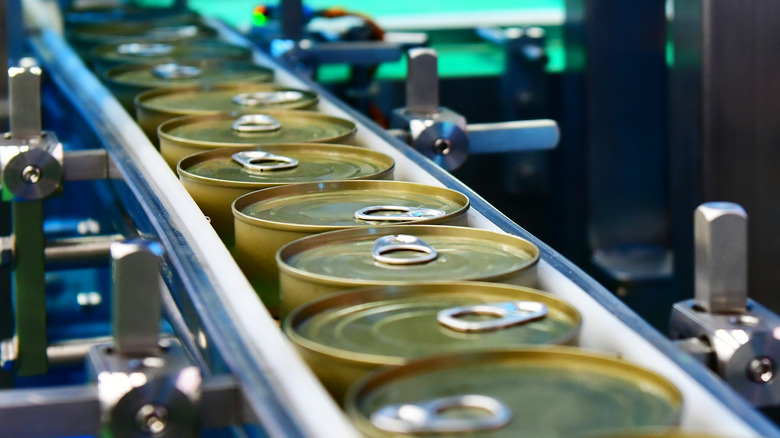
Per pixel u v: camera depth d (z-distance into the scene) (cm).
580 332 107
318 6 488
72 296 320
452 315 111
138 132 195
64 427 101
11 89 189
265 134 195
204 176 164
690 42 268
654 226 374
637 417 88
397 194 156
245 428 102
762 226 271
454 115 220
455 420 88
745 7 259
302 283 118
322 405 93
